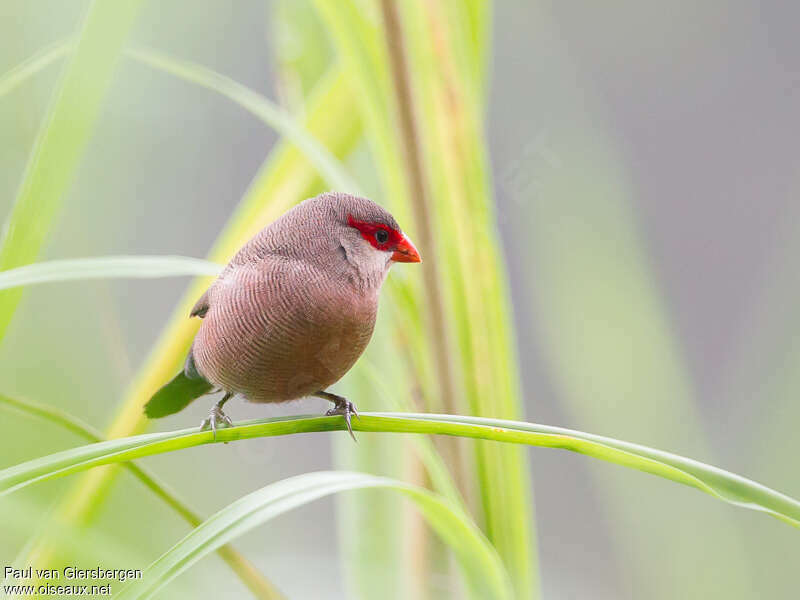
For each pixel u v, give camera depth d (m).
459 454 3.85
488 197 3.85
